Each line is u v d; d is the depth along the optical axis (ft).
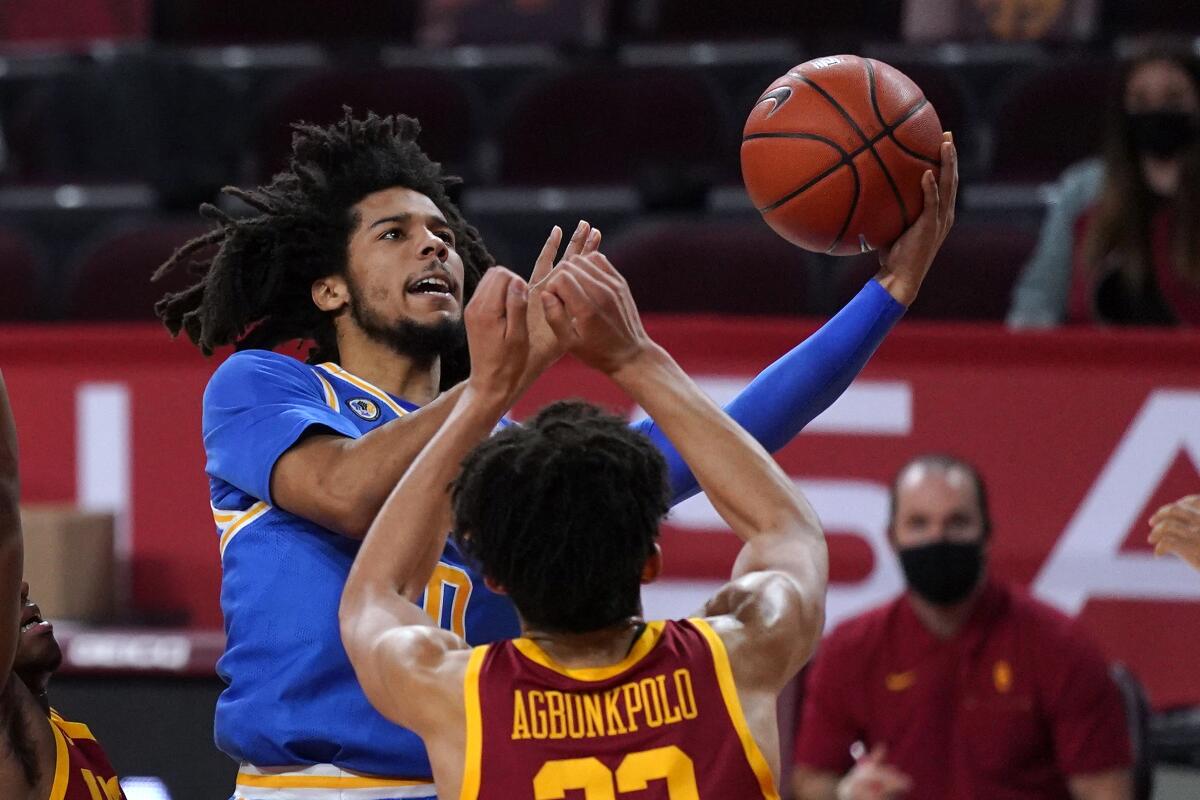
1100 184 48.93
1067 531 42.06
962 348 42.39
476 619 23.63
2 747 22.84
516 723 17.71
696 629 18.52
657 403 19.19
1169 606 41.65
